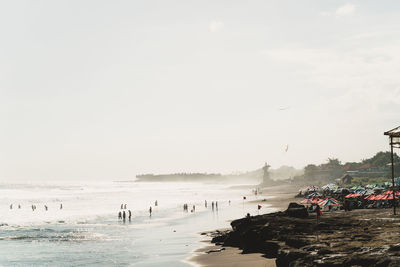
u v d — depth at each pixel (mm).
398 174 180000
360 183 161000
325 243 23562
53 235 54312
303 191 112812
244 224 36312
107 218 81125
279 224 33188
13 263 34688
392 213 38969
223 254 31969
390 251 18844
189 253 34750
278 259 23172
